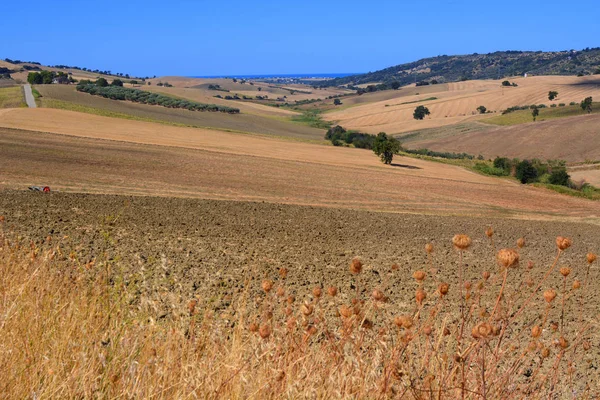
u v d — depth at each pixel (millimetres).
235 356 3035
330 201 36312
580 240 25266
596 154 94375
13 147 45875
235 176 43156
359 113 185625
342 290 10453
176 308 4395
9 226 14203
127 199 24938
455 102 183875
